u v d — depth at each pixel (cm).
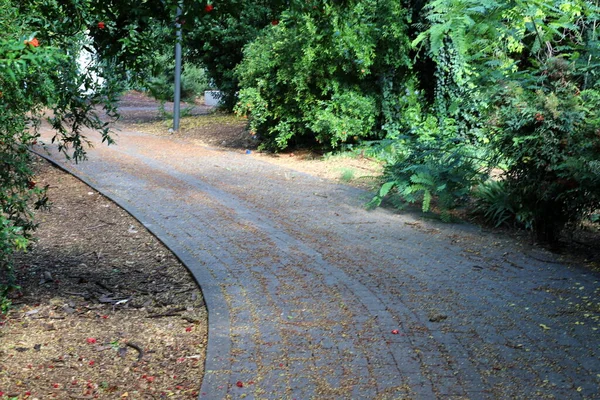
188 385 402
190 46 1872
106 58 493
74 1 450
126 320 507
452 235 761
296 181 1091
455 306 530
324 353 438
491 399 377
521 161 695
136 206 878
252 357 431
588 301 542
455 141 904
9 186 532
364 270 624
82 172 1120
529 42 1015
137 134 1722
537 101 668
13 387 393
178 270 630
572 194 660
